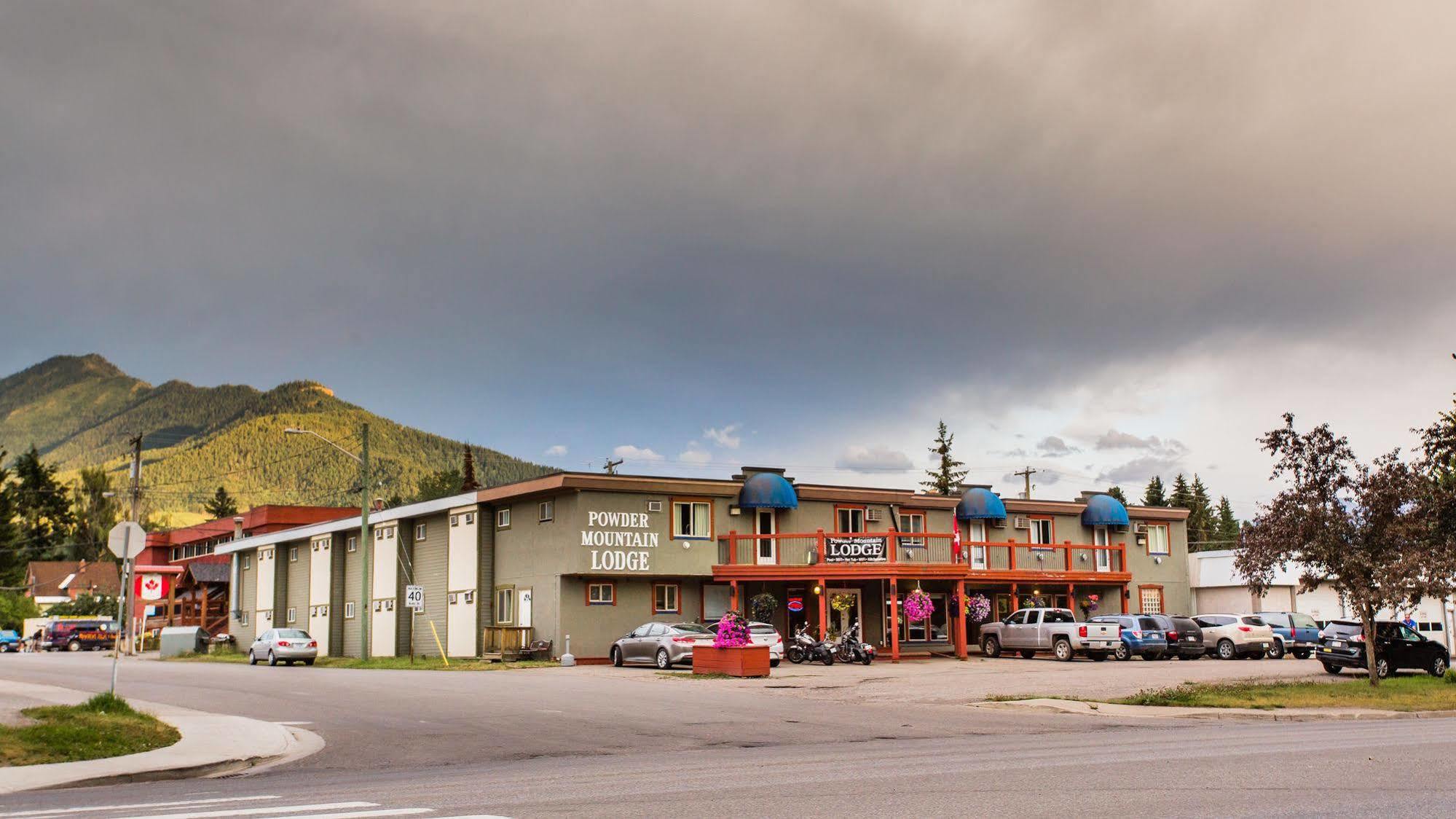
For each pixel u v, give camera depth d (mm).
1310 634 46531
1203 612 58312
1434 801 10242
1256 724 20828
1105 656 43719
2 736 15516
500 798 11008
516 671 36781
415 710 22141
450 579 48375
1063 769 12852
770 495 44000
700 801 10602
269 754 15891
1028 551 50844
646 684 29000
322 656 57594
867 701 24609
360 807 10508
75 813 10406
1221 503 123812
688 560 43250
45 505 131250
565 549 41625
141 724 17609
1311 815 9516
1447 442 33531
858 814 9734
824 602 42719
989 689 27594
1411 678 31547
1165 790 11055
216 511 162125
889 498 48438
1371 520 28344
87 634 80438
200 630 63031
